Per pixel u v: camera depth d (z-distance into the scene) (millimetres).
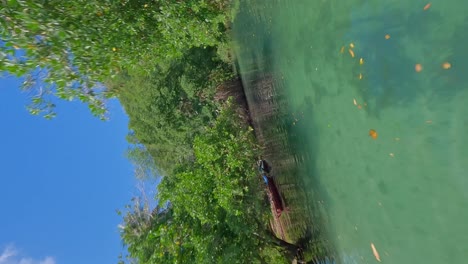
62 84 6348
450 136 5238
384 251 6742
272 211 12750
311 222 10008
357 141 7223
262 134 14133
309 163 9602
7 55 5508
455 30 5082
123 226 11914
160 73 18156
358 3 6738
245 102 16516
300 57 9312
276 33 10773
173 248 9055
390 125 6250
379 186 6703
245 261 9391
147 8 9164
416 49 5648
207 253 8797
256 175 11164
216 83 16547
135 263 10984
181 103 17547
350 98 7277
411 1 5691
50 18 6133
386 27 6168
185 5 9961
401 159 6105
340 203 8172
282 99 11125
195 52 17000
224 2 14977
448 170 5297
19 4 5535
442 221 5461
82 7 6930
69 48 6449
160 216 11609
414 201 5934
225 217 9773
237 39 15234
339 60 7500
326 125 8414
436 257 5617
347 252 8102
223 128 10969
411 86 5770
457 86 5094
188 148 17016
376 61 6422
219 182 9688
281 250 10898
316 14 8188
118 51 7707
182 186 9852
